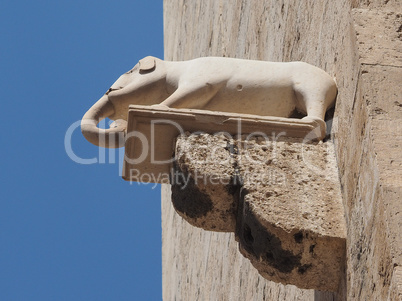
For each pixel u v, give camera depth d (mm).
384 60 12953
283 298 17922
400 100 12445
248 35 23391
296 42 18047
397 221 11094
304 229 12922
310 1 17125
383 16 13633
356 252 12242
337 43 14703
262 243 13141
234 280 22625
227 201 13883
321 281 13219
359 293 11953
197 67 15438
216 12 28297
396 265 10719
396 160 11742
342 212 13203
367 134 12266
